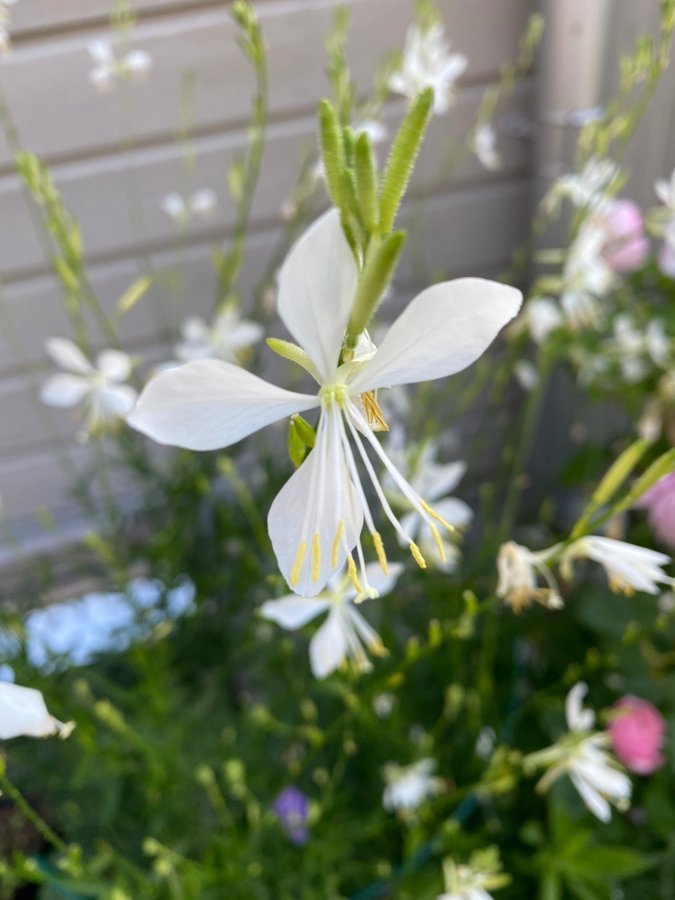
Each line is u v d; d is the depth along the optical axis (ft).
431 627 0.33
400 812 0.52
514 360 0.67
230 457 0.63
